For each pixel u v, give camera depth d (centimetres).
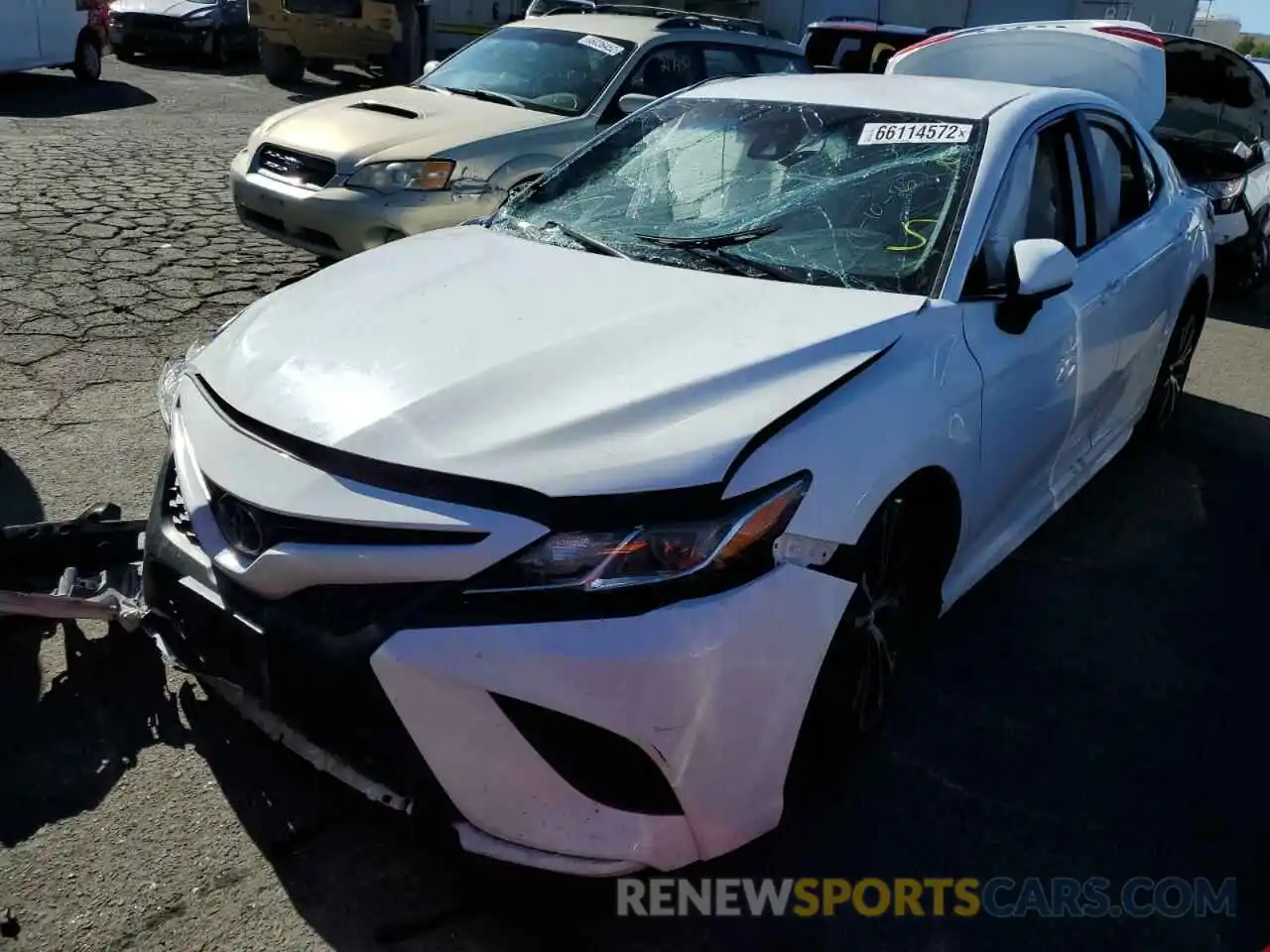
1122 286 386
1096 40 604
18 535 319
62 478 401
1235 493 484
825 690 253
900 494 269
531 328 267
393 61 1429
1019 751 305
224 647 237
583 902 246
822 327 269
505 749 211
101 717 287
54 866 242
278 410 242
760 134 366
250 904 237
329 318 280
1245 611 387
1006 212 330
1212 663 353
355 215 595
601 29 738
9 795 260
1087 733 315
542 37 746
